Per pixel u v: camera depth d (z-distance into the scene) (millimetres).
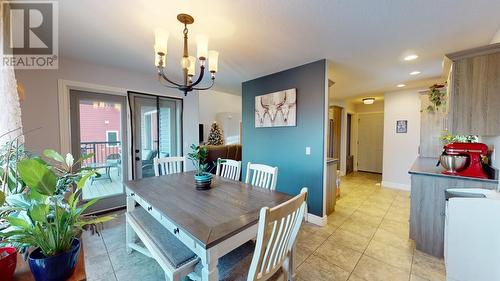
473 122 1829
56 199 879
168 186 1941
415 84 4012
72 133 2822
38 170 794
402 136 4555
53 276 820
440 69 3078
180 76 3551
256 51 2424
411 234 2182
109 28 1916
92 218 1064
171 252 1329
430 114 3758
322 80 2689
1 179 1093
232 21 1781
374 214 3129
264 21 1779
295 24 1826
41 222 832
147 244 1481
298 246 2246
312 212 2844
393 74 3342
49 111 2590
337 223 2818
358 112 6754
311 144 2832
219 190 1817
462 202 1508
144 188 1875
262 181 2148
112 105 3172
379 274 1807
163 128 3703
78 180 1124
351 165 6605
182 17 1693
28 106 2449
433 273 1812
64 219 881
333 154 5742
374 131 6469
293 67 2986
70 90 2803
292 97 2980
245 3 1527
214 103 8297
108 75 3039
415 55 2541
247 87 3764
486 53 1769
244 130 3844
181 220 1227
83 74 2826
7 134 1242
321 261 1984
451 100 1926
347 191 4387
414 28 1890
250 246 1478
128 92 3244
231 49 2367
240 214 1318
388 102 4707
